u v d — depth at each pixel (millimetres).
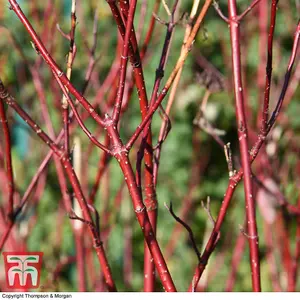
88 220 2156
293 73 4398
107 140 2508
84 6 4902
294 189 4023
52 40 3225
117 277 5199
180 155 5840
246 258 5125
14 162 5219
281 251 3895
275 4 1768
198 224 5625
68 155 2160
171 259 5312
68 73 2156
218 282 4938
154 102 1958
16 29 4930
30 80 4902
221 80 2809
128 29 1716
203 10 1877
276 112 1893
